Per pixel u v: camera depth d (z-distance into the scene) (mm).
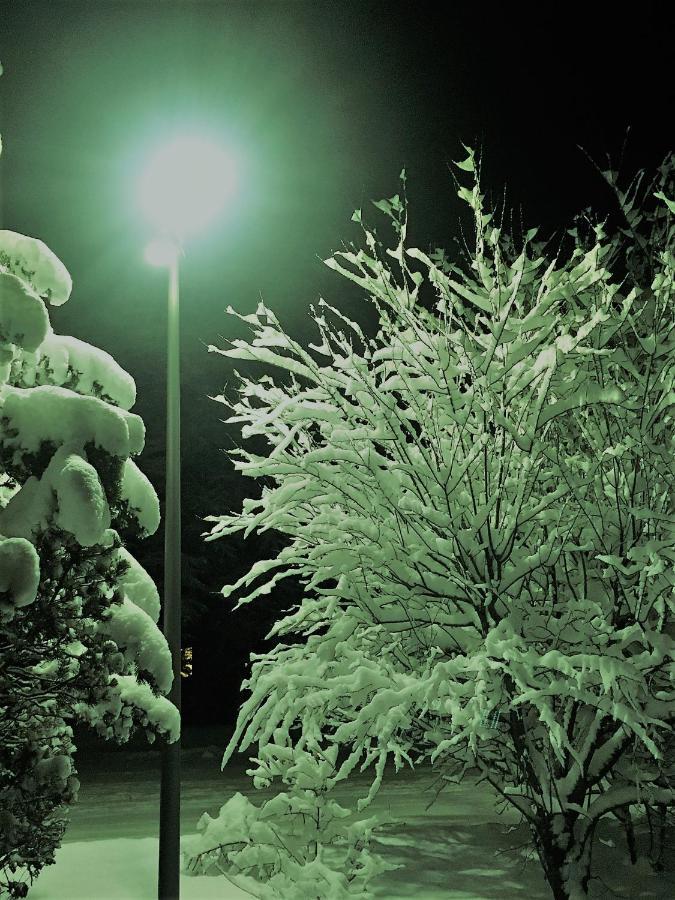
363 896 6406
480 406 6680
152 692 5426
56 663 5648
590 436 7199
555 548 6750
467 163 6562
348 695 6730
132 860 7477
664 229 7363
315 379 6910
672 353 6711
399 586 6812
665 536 6566
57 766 5309
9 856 5188
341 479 6891
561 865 6488
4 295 4980
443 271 7078
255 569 7531
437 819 9320
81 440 4922
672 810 7301
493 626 6535
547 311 6723
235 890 6637
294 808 7020
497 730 6859
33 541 4754
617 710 5770
